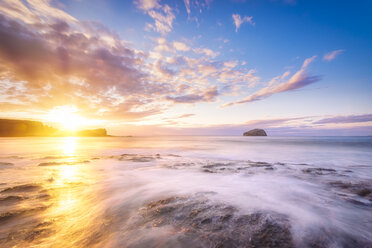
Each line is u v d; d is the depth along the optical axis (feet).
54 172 28.53
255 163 36.45
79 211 13.76
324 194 17.44
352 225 11.62
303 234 10.37
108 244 9.62
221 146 97.76
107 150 75.00
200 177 24.82
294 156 52.19
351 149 73.51
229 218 12.19
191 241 9.71
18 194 17.13
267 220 11.92
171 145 109.09
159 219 12.27
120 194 17.79
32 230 10.87
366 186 19.95
